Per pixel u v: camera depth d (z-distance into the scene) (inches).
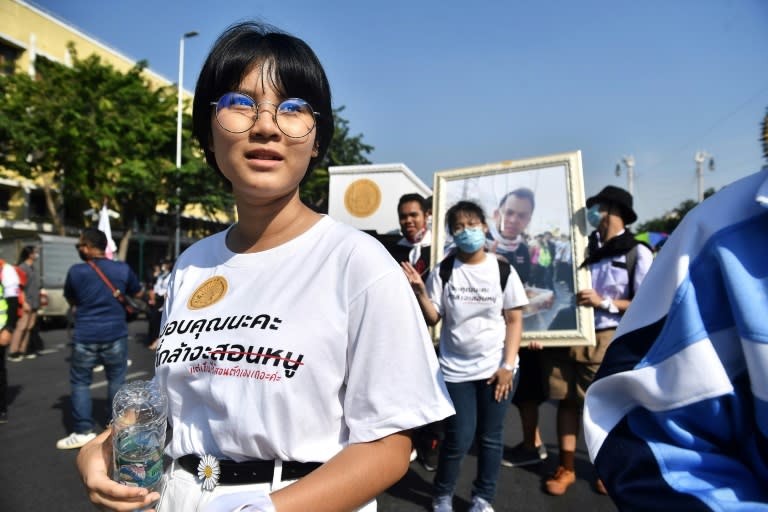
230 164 43.1
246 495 34.8
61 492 128.5
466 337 110.0
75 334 161.9
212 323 43.3
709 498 28.3
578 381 126.5
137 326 540.1
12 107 598.2
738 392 29.9
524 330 129.6
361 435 37.6
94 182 685.9
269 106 42.4
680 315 31.1
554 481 128.0
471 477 139.3
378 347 38.2
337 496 34.6
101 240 167.2
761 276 28.9
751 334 28.1
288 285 42.1
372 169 247.9
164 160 719.1
